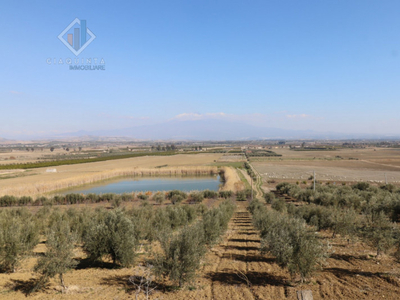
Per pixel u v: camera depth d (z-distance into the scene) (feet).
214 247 68.95
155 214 85.92
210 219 69.00
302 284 42.14
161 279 46.21
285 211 101.55
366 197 130.00
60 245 43.27
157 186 254.68
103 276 48.21
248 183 255.09
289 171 346.13
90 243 53.01
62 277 45.91
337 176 291.99
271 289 40.98
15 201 165.48
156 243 70.49
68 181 248.93
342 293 38.22
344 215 70.38
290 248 42.22
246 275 47.44
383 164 422.41
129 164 433.07
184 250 43.37
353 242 64.59
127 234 52.95
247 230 93.09
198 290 41.68
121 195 177.17
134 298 38.86
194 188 242.78
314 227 63.46
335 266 49.21
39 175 296.92
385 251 51.03
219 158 554.87
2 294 39.65
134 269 52.19
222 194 196.85
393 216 85.25
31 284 43.86
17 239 51.21
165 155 645.10
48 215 106.32
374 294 37.17
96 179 289.74
